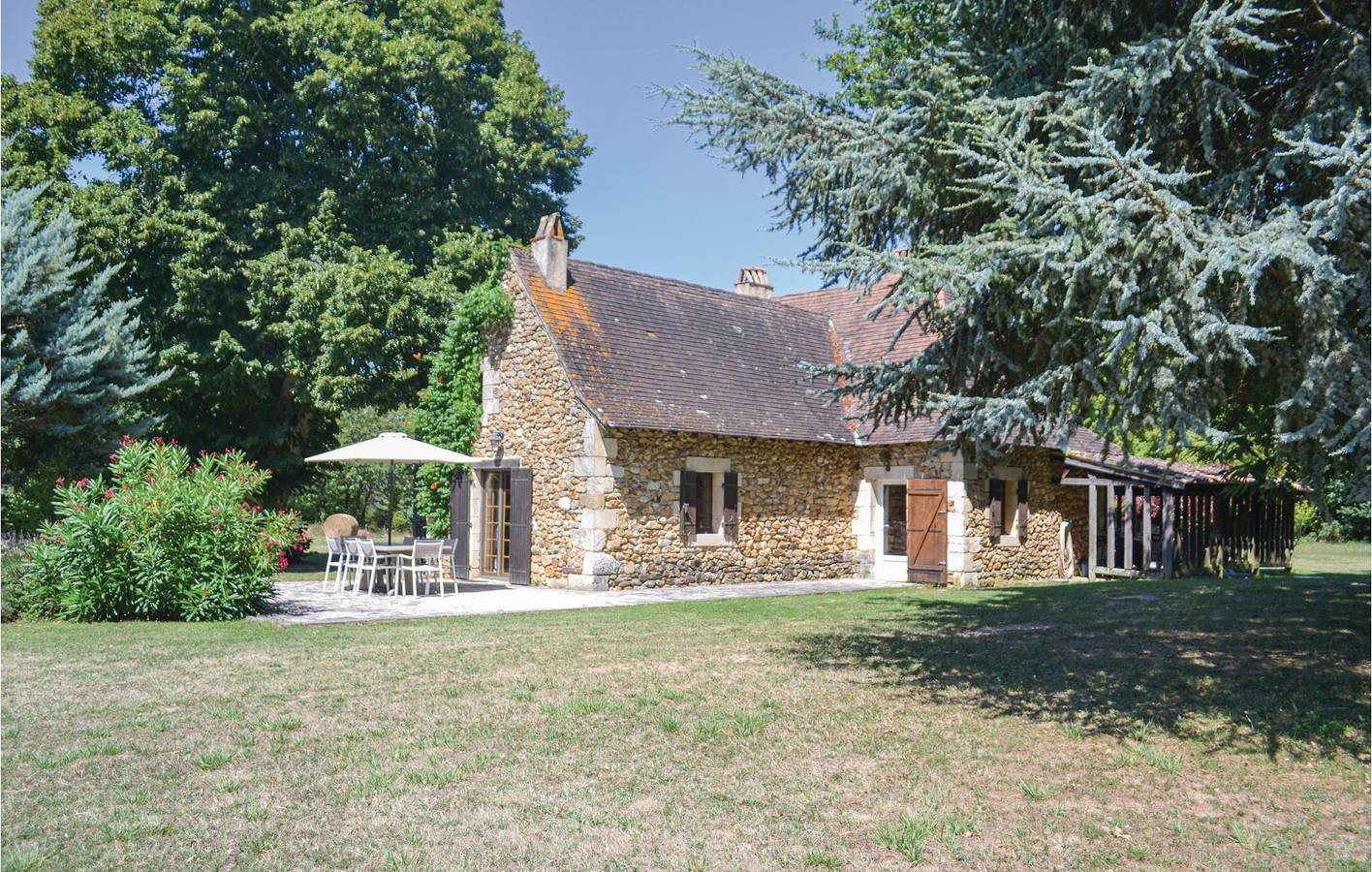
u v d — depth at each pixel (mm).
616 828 4648
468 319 18812
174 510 11836
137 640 10055
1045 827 4703
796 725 6625
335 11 21188
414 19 22938
